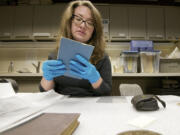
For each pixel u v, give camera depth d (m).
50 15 1.97
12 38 1.97
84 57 0.57
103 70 0.88
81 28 0.84
